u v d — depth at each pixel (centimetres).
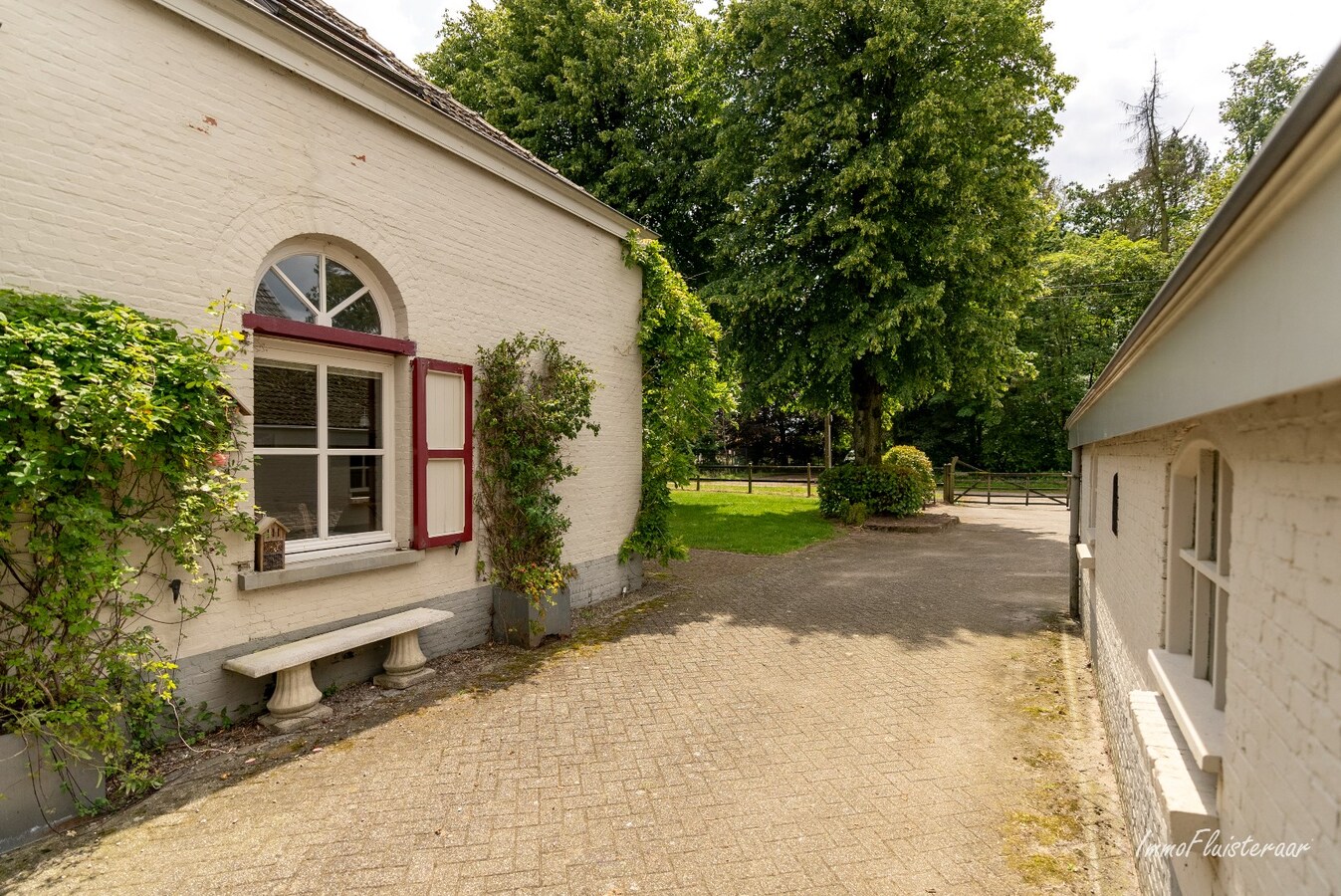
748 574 1003
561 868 306
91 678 357
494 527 668
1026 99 1423
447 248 614
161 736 405
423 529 580
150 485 395
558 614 668
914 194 1358
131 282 400
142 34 405
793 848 322
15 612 338
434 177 601
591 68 1569
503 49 1683
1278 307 117
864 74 1380
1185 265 158
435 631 605
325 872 301
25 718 322
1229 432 198
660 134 1675
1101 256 2712
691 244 1758
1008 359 1639
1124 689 379
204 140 435
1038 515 1861
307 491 521
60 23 371
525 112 1606
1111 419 357
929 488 1936
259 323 464
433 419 594
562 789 376
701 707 498
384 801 362
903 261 1419
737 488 2491
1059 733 456
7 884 291
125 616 377
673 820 346
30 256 360
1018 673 579
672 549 910
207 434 410
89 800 346
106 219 388
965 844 326
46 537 341
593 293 808
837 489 1633
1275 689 158
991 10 1312
